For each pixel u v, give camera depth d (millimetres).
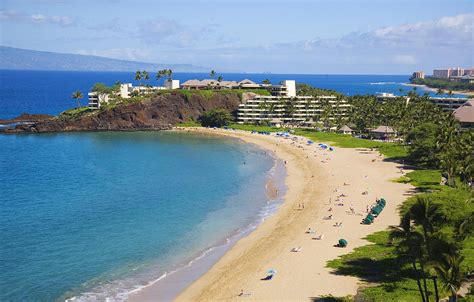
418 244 51688
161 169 157000
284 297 62531
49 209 105812
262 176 144875
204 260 76875
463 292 58375
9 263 74062
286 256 77188
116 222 96500
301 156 179375
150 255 78812
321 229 90688
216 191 124750
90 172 151625
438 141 145875
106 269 72750
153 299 63188
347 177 138375
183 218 100000
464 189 108312
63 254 78375
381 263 71625
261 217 101062
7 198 115812
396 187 124000
